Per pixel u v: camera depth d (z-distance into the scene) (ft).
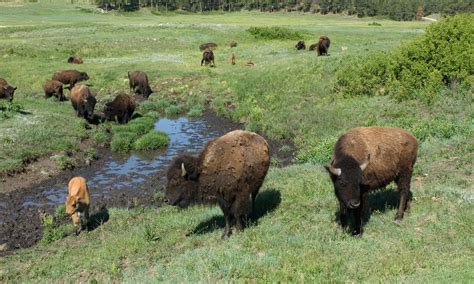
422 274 24.41
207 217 38.27
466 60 65.82
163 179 54.85
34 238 40.24
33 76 104.99
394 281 23.57
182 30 169.27
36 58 126.11
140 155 64.39
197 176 32.83
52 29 172.76
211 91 97.40
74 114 78.23
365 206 30.27
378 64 78.23
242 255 29.01
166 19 269.85
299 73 92.84
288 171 47.67
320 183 41.32
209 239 33.40
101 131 71.72
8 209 46.24
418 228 30.86
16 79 103.65
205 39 157.17
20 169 54.39
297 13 417.28
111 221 41.65
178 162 33.09
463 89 63.82
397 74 74.54
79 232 40.04
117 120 77.56
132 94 98.63
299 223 33.60
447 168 42.63
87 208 40.42
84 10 328.90
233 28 178.09
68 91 98.94
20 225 42.78
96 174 56.75
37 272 32.04
